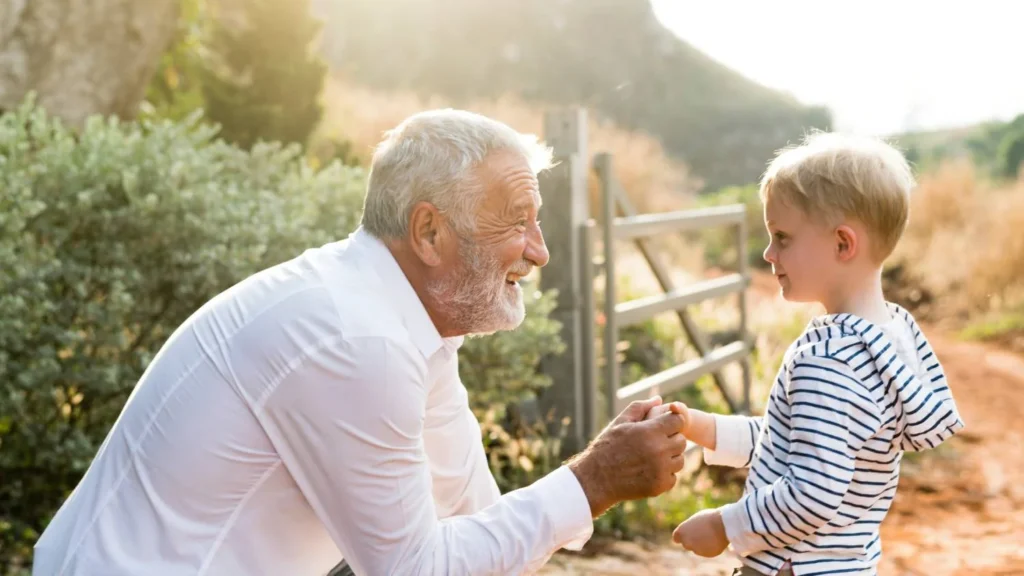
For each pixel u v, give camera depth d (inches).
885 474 80.8
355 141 518.6
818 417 77.7
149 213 167.5
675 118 1519.4
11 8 241.8
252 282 83.0
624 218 231.1
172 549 78.2
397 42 1422.2
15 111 243.6
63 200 165.9
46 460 164.7
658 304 237.1
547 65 1503.4
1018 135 769.6
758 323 367.2
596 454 83.1
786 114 1526.8
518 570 80.4
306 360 76.8
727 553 184.9
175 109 334.0
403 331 79.7
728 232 666.8
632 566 173.9
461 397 96.7
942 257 525.7
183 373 80.4
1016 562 187.0
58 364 158.2
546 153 86.9
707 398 288.2
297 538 81.7
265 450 78.5
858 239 81.6
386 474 77.9
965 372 392.8
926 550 196.7
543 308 200.8
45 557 82.7
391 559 79.0
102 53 264.4
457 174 79.9
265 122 335.3
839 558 80.4
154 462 79.1
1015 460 274.4
